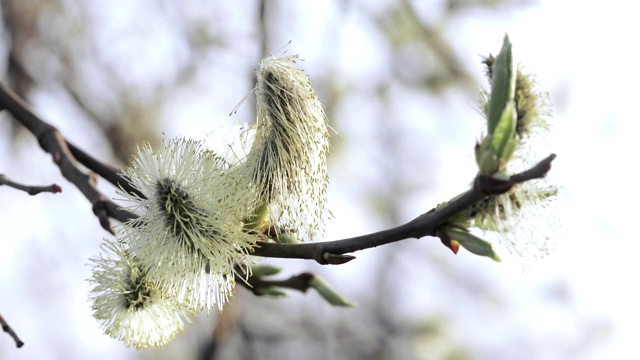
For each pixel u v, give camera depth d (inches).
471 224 27.1
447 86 43.7
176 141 28.4
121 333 28.5
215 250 28.0
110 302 28.5
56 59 40.1
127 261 28.3
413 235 27.1
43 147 30.4
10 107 30.6
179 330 28.7
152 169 28.2
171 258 28.1
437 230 27.1
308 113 28.2
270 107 28.1
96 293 28.5
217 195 28.0
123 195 28.2
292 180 28.1
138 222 28.2
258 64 28.3
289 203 28.1
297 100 28.1
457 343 47.4
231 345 43.4
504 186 26.6
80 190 29.6
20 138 40.9
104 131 39.6
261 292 29.5
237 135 28.9
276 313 45.5
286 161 28.1
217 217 28.0
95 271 28.4
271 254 27.9
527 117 27.0
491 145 26.6
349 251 27.4
